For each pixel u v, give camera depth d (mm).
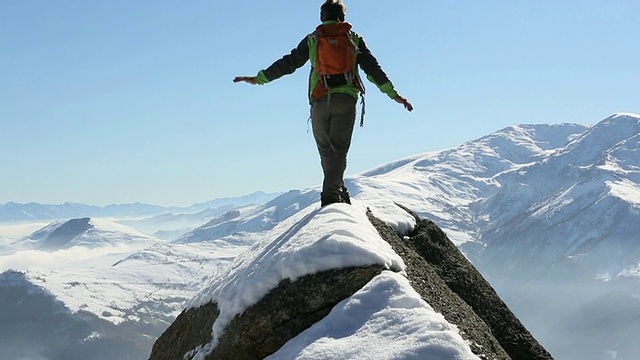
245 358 6559
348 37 8203
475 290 8492
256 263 7238
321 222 7363
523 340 8164
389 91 8352
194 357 6934
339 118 8359
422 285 6895
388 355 5348
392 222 8891
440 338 5371
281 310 6500
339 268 6578
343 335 5879
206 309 7562
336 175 8555
